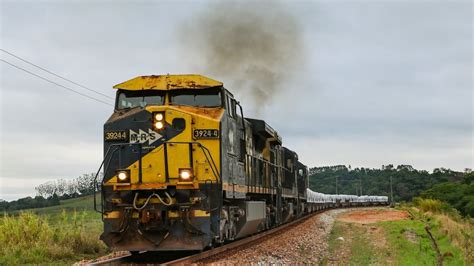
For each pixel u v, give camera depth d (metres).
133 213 13.81
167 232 13.66
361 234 29.31
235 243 17.45
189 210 13.70
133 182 13.98
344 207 74.88
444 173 153.50
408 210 52.78
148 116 14.30
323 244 23.45
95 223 26.41
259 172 22.19
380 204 91.00
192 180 13.87
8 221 17.86
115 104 15.48
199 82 15.31
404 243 23.47
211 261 13.41
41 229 17.61
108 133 14.46
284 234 24.05
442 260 17.12
